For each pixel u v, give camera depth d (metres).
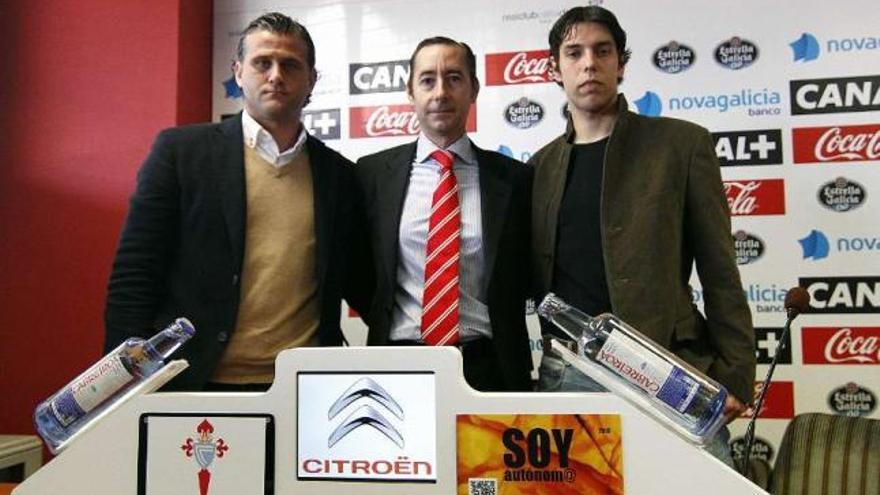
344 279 1.73
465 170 1.74
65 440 0.96
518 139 2.57
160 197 1.56
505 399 0.88
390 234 1.66
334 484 0.90
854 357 2.30
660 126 1.67
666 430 0.85
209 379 1.50
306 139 1.73
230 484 0.92
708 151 1.62
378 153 1.84
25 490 0.95
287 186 1.66
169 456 0.93
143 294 1.51
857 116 2.37
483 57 2.61
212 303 1.53
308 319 1.63
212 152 1.62
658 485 0.84
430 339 1.54
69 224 2.58
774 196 2.39
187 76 2.63
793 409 2.32
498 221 1.66
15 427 2.55
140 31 2.61
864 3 2.39
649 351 0.89
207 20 2.77
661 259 1.54
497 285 1.63
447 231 1.62
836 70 2.39
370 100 2.68
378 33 2.69
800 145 2.39
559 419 0.87
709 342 1.60
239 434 0.92
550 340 1.06
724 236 1.57
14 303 2.59
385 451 0.89
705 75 2.46
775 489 2.03
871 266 2.32
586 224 1.63
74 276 2.56
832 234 2.35
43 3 2.68
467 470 0.87
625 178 1.62
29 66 2.66
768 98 2.42
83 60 2.63
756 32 2.44
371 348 0.91
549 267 1.66
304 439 0.91
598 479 0.85
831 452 2.00
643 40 2.50
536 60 2.57
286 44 1.64
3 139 2.65
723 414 0.88
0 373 2.58
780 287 2.37
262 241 1.60
